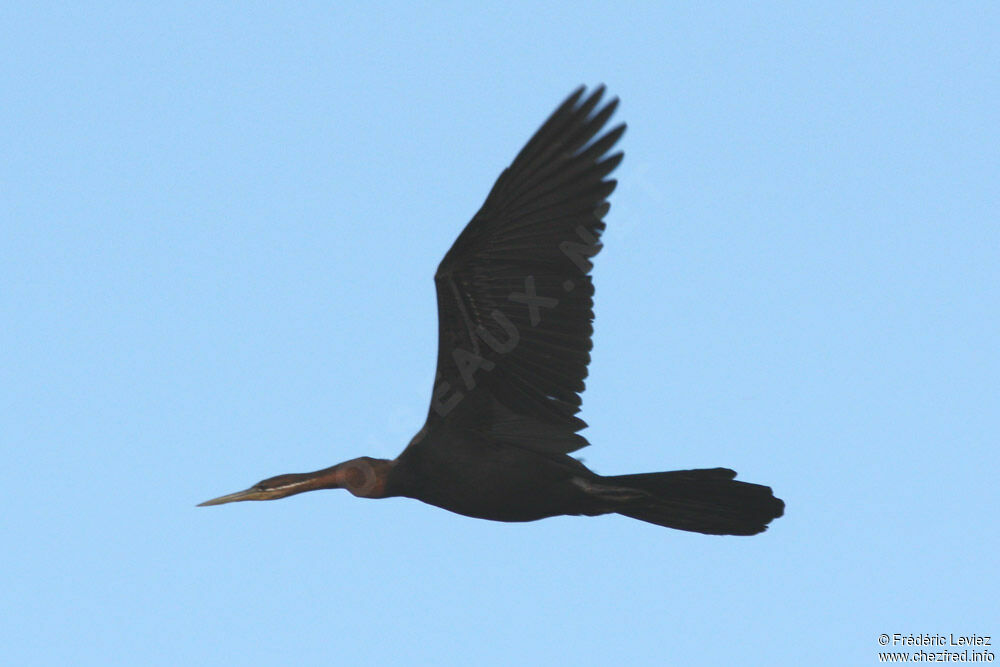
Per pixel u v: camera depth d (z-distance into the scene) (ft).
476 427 47.65
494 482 47.78
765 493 49.78
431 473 48.21
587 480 48.44
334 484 50.08
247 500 50.39
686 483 49.34
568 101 41.75
